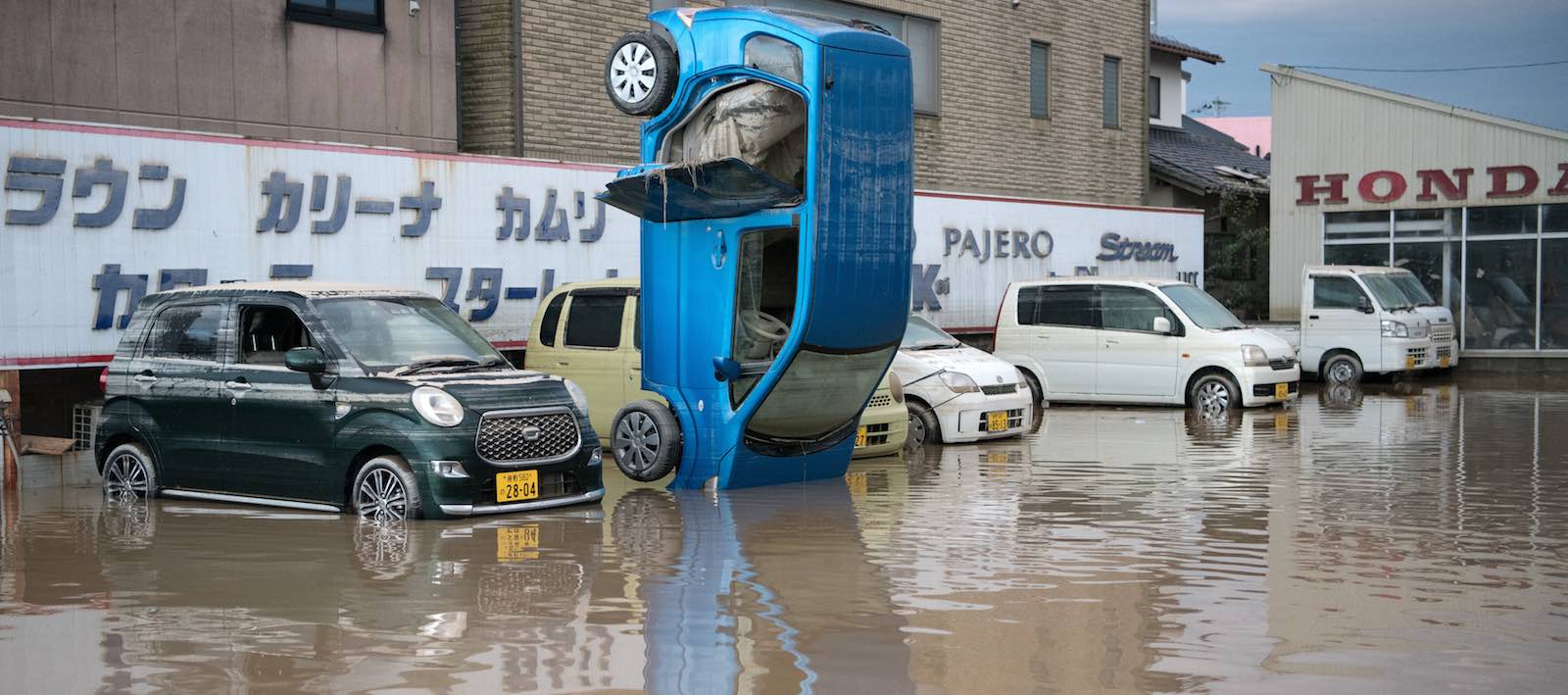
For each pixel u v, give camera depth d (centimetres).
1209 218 3053
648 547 862
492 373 1007
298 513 985
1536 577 765
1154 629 648
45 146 1117
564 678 568
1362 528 925
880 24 2089
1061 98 2441
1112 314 1877
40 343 1122
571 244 1482
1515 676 569
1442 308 2403
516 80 1602
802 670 580
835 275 1088
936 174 2186
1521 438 1480
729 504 1054
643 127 1197
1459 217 2717
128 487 1077
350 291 1041
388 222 1331
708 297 1144
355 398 963
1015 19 2328
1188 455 1350
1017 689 553
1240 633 641
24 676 573
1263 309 3058
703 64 1154
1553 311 2634
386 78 1534
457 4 1612
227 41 1410
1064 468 1262
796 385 1125
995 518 979
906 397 1465
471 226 1396
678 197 1120
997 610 688
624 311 1273
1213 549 852
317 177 1280
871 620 667
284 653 608
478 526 932
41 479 1148
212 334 1044
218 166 1218
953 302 1984
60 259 1130
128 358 1083
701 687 556
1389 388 2245
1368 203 2795
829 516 992
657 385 1173
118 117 1339
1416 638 631
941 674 573
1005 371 1512
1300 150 2862
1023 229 2095
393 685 559
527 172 1441
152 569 790
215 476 1031
